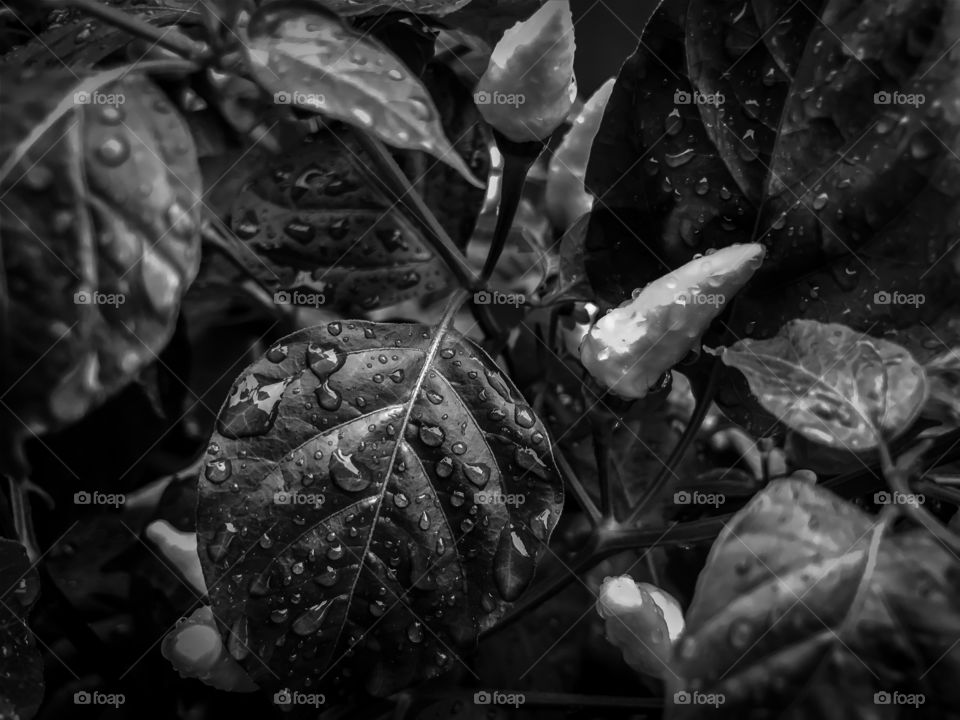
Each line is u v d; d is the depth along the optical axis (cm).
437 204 24
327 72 19
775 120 21
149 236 18
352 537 19
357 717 21
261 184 23
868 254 21
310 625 19
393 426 20
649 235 22
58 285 18
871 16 21
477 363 20
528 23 19
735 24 21
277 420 19
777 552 18
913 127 21
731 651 18
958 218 21
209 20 19
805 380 20
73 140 19
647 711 21
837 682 18
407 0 21
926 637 18
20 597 20
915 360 21
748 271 20
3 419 18
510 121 20
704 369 22
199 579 21
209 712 23
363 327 20
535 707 22
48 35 21
